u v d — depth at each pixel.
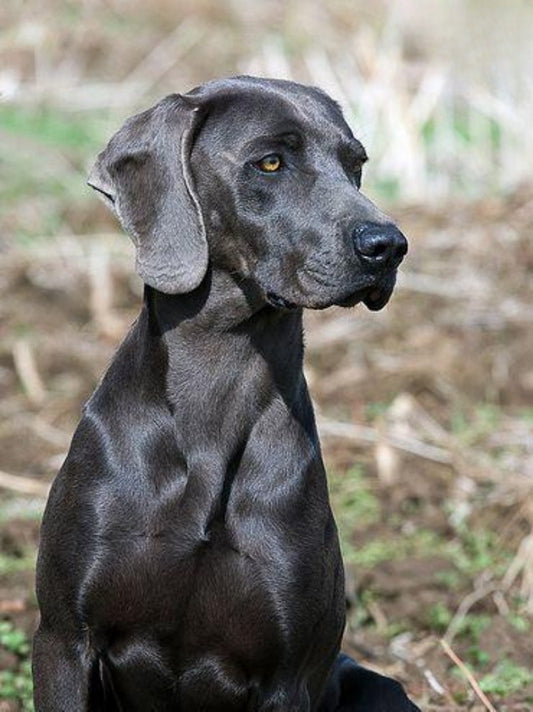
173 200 6.28
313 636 6.42
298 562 6.30
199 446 6.36
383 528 10.12
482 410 11.55
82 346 12.30
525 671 8.39
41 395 11.70
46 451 11.05
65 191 14.71
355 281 6.05
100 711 6.51
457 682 8.32
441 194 14.52
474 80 16.00
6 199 14.47
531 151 14.87
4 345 12.27
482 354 12.25
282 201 6.27
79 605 6.27
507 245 13.34
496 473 10.59
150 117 6.38
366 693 7.15
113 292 13.07
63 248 13.50
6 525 9.87
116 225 14.05
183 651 6.40
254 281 6.35
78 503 6.29
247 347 6.39
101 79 17.42
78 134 15.92
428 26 17.94
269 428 6.41
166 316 6.43
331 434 11.06
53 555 6.31
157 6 19.36
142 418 6.38
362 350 12.26
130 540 6.24
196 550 6.24
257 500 6.33
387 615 9.14
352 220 6.08
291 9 19.48
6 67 17.38
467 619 9.04
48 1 19.00
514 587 9.40
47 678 6.38
